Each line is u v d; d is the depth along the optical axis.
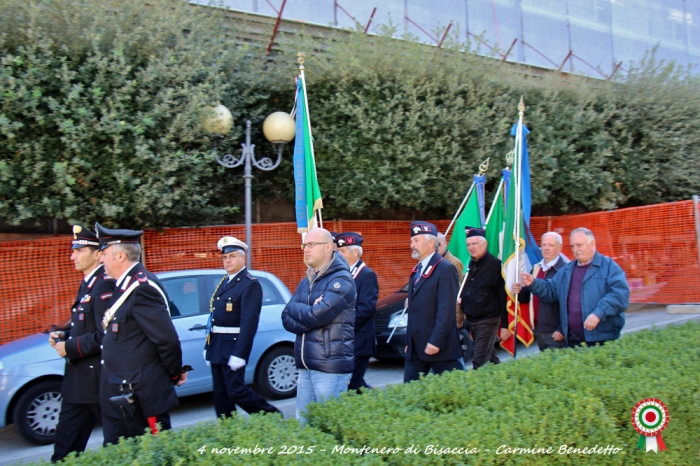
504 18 15.80
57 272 8.56
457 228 7.41
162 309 3.64
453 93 10.52
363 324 5.18
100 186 8.30
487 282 5.61
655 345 4.27
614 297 4.70
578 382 3.26
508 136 11.17
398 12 14.05
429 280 4.65
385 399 3.08
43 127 7.85
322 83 10.41
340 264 4.00
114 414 3.52
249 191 8.85
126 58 8.32
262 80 10.50
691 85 13.79
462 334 7.25
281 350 6.73
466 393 3.15
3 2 7.70
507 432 2.62
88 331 4.04
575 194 12.39
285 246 10.41
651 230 10.95
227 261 5.06
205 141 9.04
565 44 16.81
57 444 4.06
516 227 5.69
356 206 10.43
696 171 13.46
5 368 5.34
